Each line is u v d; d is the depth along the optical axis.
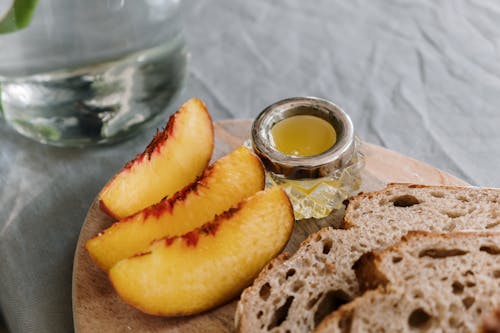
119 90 0.32
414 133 0.35
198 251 0.26
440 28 0.40
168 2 0.31
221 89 0.38
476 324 0.23
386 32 0.40
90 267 0.28
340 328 0.24
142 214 0.27
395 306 0.24
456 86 0.37
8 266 0.30
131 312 0.26
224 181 0.28
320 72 0.38
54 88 0.31
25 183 0.33
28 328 0.28
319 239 0.27
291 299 0.26
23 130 0.34
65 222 0.32
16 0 0.28
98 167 0.34
